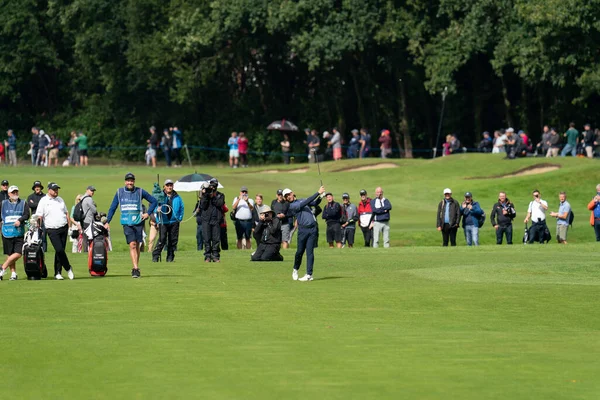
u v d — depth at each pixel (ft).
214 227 207.92
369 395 87.10
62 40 644.69
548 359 104.12
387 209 276.82
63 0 609.01
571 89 488.44
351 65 555.28
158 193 208.64
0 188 234.79
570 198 379.55
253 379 93.25
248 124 612.70
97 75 627.46
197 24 545.44
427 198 388.57
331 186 412.36
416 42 497.87
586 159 422.82
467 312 139.03
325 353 106.42
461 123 564.30
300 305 143.23
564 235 289.53
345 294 154.81
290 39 557.33
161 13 583.17
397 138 562.25
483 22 479.00
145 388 89.45
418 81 540.11
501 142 470.80
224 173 452.76
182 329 121.80
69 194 363.35
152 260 210.18
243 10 527.40
